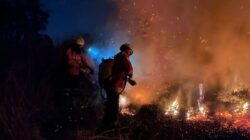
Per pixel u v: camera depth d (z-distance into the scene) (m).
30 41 11.83
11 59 10.63
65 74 10.44
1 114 7.39
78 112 10.05
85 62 10.62
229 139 9.70
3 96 7.89
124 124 9.58
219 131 10.18
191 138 9.44
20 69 9.75
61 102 10.30
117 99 8.90
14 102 7.83
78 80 10.57
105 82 8.88
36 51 11.25
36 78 10.22
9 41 11.82
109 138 8.38
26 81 9.30
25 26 13.16
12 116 7.38
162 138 9.14
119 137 8.53
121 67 8.81
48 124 9.09
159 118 10.62
